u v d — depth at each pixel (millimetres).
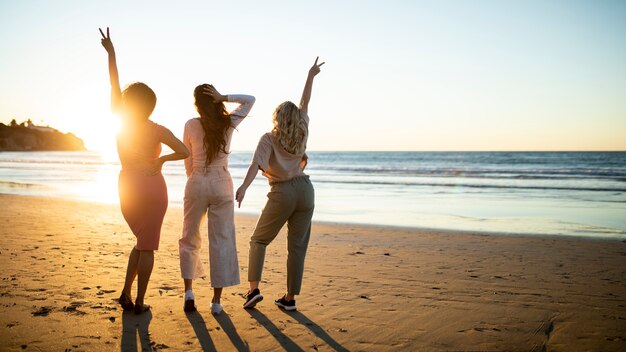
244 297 4227
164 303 3951
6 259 5473
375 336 3283
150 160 3627
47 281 4512
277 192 3777
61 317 3496
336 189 21297
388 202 15797
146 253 3619
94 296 4062
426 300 4207
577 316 3779
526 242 7945
